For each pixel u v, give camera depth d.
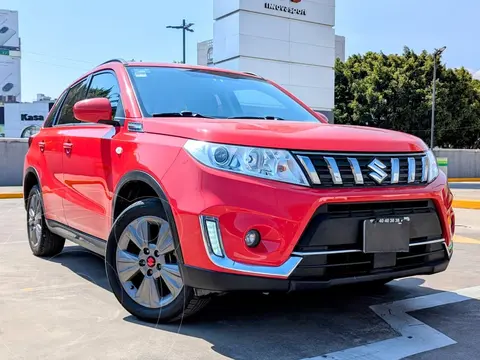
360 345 3.20
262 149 3.05
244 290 2.96
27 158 5.80
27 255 5.79
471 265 5.62
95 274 4.89
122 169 3.69
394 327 3.54
